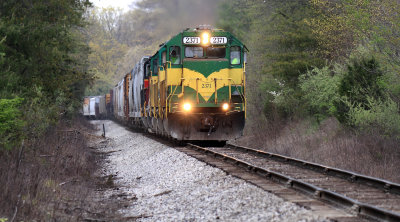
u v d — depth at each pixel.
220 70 68.12
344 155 56.22
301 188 33.75
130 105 130.00
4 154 44.84
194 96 67.69
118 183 51.50
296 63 87.38
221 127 68.62
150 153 71.19
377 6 61.75
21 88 58.47
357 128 63.38
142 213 34.62
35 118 60.53
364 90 63.12
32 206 32.03
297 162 51.28
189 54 68.44
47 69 66.38
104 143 109.12
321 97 76.56
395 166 47.56
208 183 40.94
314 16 91.38
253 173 42.53
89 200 39.94
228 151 66.94
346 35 74.56
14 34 57.38
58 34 67.69
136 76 112.50
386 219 24.36
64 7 67.12
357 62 66.31
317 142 70.75
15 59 58.53
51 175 44.97
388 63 60.25
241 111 68.06
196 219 29.77
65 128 100.69
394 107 57.97
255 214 28.09
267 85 100.81
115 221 32.31
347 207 27.44
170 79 67.94
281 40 93.81
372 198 32.34
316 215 25.67
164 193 41.28
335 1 78.69
